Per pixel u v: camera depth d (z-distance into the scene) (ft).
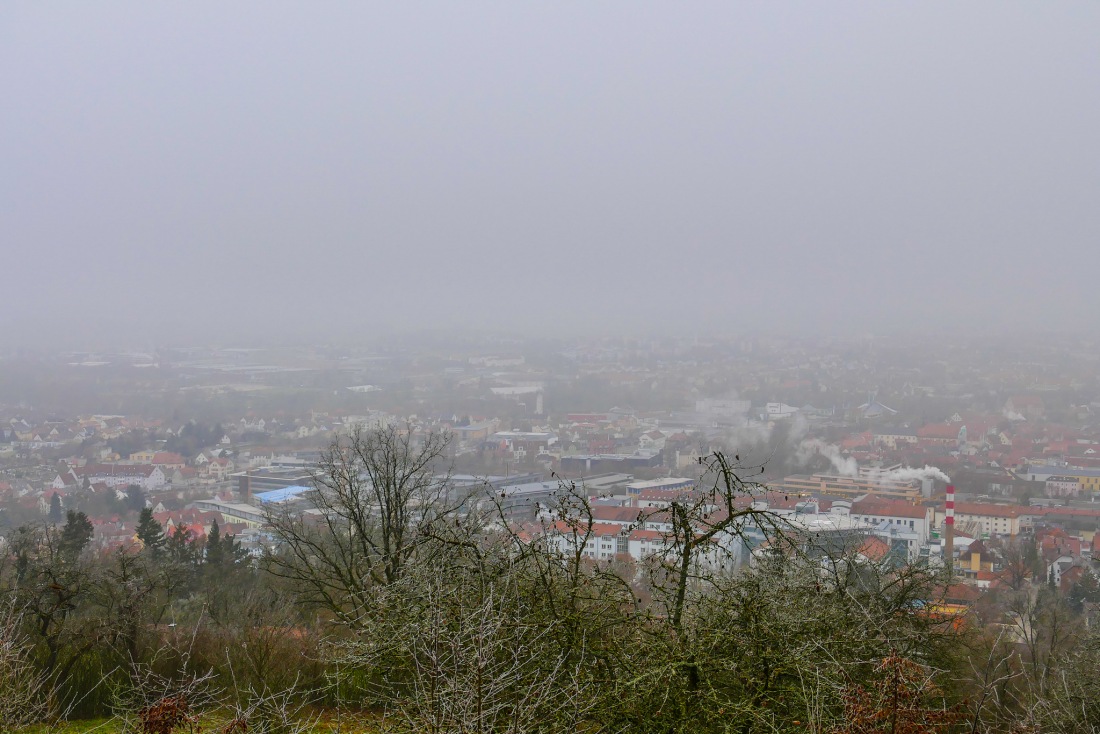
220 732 28.89
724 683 28.91
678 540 30.60
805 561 33.35
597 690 26.99
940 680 40.19
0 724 37.24
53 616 55.42
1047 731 33.91
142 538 97.86
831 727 24.70
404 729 25.73
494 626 25.29
